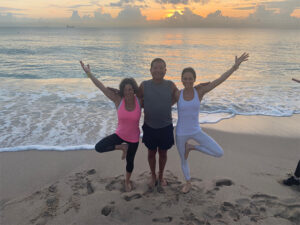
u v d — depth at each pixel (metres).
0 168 4.12
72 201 3.17
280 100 8.62
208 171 4.02
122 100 3.08
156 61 2.89
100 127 6.04
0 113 6.81
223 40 53.78
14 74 13.55
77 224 2.75
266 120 6.74
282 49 30.69
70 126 6.06
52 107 7.46
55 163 4.32
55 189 3.49
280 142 5.34
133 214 2.89
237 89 10.16
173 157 4.55
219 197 3.22
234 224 2.70
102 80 12.34
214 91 9.77
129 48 32.19
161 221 2.77
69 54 24.22
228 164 4.29
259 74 13.80
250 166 4.22
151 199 3.19
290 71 14.80
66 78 12.45
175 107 7.73
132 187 3.50
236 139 5.49
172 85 3.11
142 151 4.83
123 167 4.18
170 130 3.19
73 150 4.82
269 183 3.61
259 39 57.56
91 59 20.75
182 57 22.59
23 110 7.11
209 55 24.33
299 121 6.67
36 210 3.02
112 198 3.21
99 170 4.07
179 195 3.28
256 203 3.06
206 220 2.77
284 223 2.70
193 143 5.14
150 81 3.05
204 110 7.59
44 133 5.61
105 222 2.77
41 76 13.13
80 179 3.77
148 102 3.02
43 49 28.77
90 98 8.48
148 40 53.53
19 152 4.71
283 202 3.07
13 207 3.10
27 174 3.95
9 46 32.03
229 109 7.56
